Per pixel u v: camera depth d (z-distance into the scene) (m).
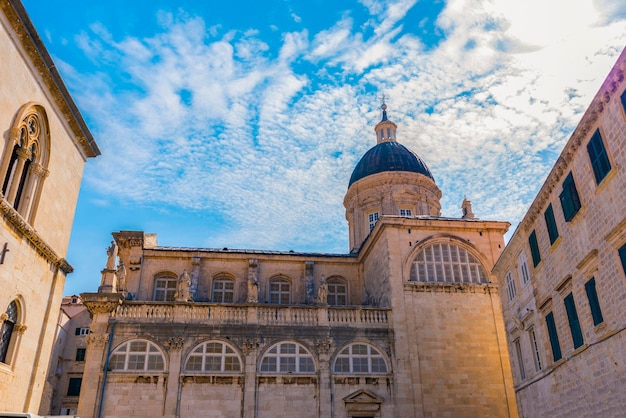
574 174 25.52
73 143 25.42
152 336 36.88
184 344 37.00
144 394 35.38
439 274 42.88
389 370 38.47
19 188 21.47
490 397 38.69
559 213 27.42
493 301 41.94
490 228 44.84
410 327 40.00
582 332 25.14
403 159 59.38
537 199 29.59
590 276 24.23
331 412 36.56
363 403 37.12
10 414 16.44
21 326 21.09
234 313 38.44
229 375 36.47
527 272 32.75
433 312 40.84
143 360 36.25
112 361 36.00
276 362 37.47
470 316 41.12
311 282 48.31
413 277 42.38
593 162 23.61
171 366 36.16
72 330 61.81
